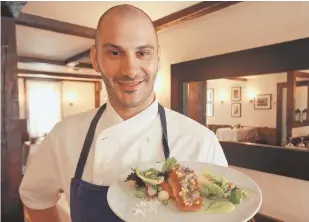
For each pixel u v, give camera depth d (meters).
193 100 2.27
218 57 2.03
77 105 7.12
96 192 0.61
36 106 6.46
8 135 1.43
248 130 1.85
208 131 0.76
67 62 4.32
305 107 1.56
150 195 0.55
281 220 1.80
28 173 0.80
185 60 2.40
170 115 0.77
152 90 0.66
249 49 1.83
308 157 1.56
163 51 2.62
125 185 0.58
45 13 2.17
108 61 0.59
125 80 0.58
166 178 0.58
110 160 0.66
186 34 2.37
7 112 1.42
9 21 1.40
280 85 1.68
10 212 1.42
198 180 0.57
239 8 1.94
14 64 1.44
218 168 0.63
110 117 0.71
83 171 0.68
